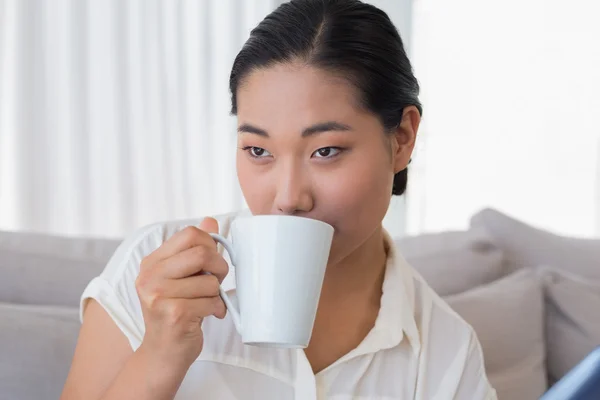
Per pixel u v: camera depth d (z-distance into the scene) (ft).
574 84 9.75
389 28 3.08
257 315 2.44
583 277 6.15
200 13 7.93
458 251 5.79
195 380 3.26
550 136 9.74
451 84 9.48
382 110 2.96
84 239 5.16
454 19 9.41
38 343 4.10
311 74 2.78
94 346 3.19
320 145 2.81
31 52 7.29
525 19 9.59
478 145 9.59
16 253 4.85
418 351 3.56
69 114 7.46
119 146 7.62
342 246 2.99
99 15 7.54
